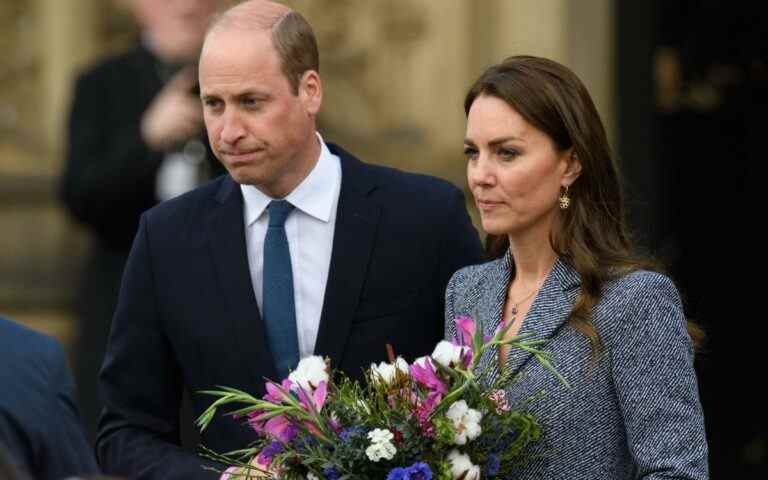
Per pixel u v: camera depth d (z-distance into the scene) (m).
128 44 28.30
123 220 21.75
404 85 26.88
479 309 13.54
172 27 21.75
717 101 29.97
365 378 14.15
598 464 12.64
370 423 12.26
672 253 30.22
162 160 21.48
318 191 14.76
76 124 21.89
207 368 14.62
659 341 12.58
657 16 27.17
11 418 11.88
